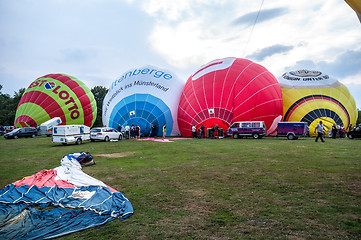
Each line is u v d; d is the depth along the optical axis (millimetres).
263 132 22266
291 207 4809
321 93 28797
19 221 4289
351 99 30609
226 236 3652
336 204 4949
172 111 26594
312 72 31625
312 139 22188
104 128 21828
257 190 5969
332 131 23828
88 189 5844
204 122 24000
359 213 4465
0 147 17250
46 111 31734
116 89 28094
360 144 16578
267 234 3699
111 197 5285
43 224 4148
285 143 17672
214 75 24812
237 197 5465
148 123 25781
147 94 26391
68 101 33062
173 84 27734
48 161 10711
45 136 32188
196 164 9422
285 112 29031
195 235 3695
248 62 25984
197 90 24859
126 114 26141
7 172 8383
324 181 6711
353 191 5781
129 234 3760
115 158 11195
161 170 8391
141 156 11711
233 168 8594
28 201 5285
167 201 5254
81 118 34438
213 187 6273
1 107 62375
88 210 4719
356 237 3572
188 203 5117
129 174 7824
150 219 4320
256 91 23312
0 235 3748
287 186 6273
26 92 33750
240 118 23219
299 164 9180
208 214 4512
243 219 4266
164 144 17562
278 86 25469
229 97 23469
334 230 3805
